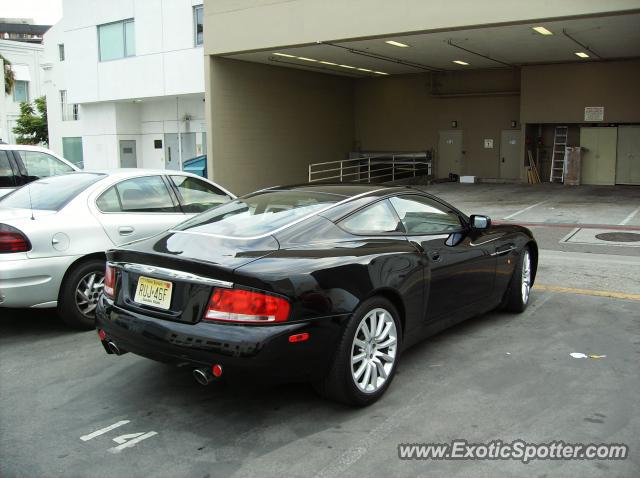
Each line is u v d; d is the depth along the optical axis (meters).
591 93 21.25
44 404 4.15
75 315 5.66
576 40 16.56
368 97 26.59
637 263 8.32
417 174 25.84
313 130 24.22
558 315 6.00
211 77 19.17
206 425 3.80
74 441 3.62
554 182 22.84
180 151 26.39
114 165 27.41
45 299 5.41
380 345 4.09
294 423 3.80
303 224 4.14
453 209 5.32
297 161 23.34
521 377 4.43
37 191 6.20
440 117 25.03
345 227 4.28
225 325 3.50
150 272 3.83
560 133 22.66
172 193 6.51
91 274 5.75
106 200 5.95
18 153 8.27
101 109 27.59
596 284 7.21
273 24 17.16
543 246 9.76
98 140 27.95
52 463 3.36
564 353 4.92
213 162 19.53
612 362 4.71
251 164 21.00
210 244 3.94
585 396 4.09
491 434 3.59
